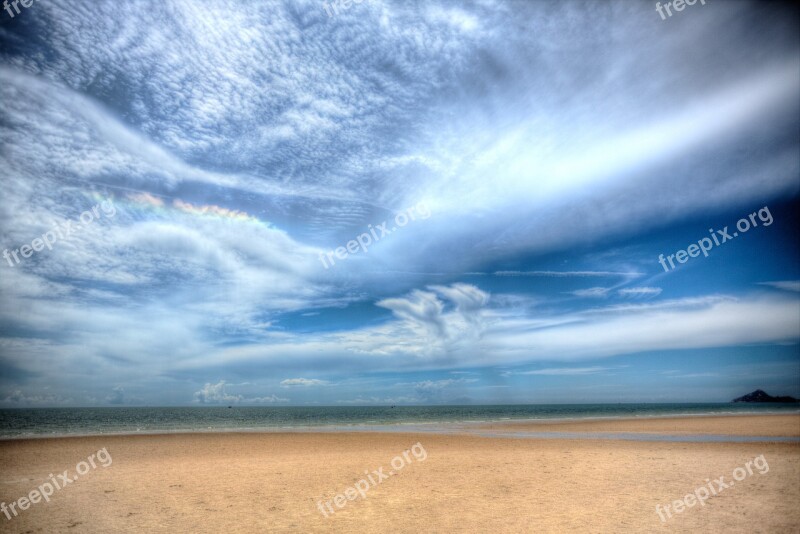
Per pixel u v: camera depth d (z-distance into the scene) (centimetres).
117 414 9988
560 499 1126
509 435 2920
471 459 1806
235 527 895
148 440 2542
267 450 2128
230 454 1977
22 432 3638
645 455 1884
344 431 3319
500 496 1162
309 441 2545
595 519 948
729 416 5247
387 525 910
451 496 1164
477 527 897
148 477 1417
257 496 1162
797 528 881
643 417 5550
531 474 1470
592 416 6519
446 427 3834
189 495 1171
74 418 7288
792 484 1290
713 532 859
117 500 1115
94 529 880
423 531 873
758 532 855
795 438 2511
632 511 1011
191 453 2002
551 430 3350
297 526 905
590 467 1595
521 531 869
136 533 855
